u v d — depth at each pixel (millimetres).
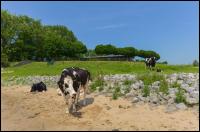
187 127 14734
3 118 16797
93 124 15266
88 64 59562
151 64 52156
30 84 30688
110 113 16938
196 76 25984
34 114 17297
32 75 41750
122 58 91062
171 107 17125
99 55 94938
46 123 15609
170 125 14992
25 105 19562
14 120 16375
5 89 27172
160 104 17922
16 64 72562
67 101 18031
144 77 24797
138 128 14594
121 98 19641
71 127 14867
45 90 24875
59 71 46562
